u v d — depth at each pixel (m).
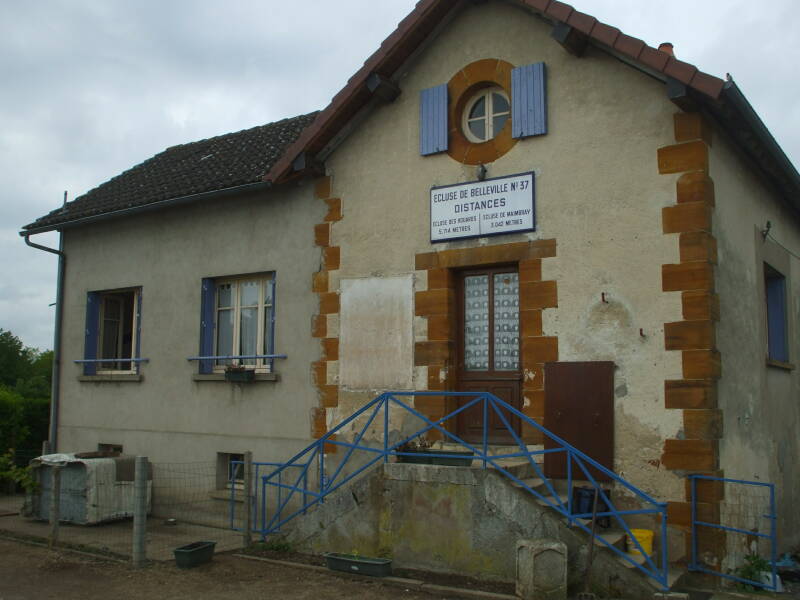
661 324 7.86
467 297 9.47
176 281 12.07
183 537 9.99
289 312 10.67
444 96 9.48
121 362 13.10
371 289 9.90
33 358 38.56
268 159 11.49
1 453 13.98
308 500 10.05
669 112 8.03
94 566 8.41
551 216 8.62
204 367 11.56
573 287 8.41
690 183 7.85
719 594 7.14
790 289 11.58
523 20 9.07
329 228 10.38
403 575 7.74
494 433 9.08
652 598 6.64
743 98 7.62
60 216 13.48
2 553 9.16
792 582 8.02
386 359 9.67
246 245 11.28
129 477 11.34
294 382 10.50
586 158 8.48
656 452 7.73
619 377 8.04
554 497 7.30
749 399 8.80
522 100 8.91
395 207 9.80
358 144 10.23
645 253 8.03
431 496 7.88
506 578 7.36
